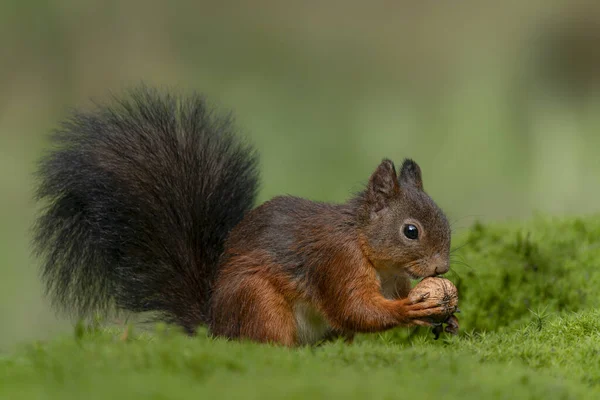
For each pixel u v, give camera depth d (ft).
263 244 32.78
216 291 33.24
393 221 32.30
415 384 21.42
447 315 31.73
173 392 19.03
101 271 35.68
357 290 32.22
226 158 37.29
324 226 32.65
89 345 24.08
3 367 22.49
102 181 35.35
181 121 37.50
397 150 93.25
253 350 24.73
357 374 22.13
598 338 30.09
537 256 43.32
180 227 35.60
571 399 22.07
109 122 36.68
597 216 51.08
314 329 33.99
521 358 27.84
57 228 35.55
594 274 41.24
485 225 50.57
